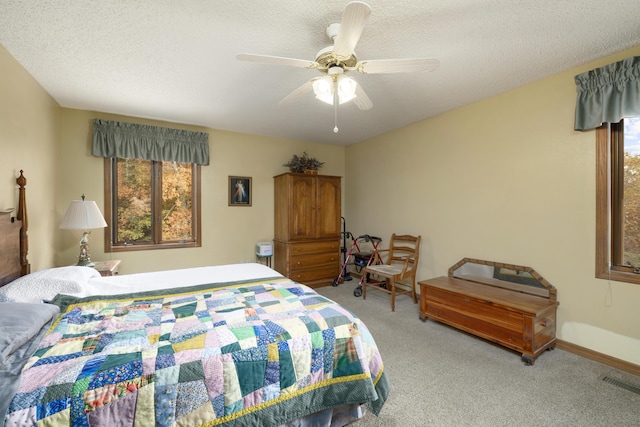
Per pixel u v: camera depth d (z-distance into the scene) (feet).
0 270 6.00
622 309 7.08
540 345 7.55
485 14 5.57
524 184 8.96
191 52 6.93
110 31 6.06
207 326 4.73
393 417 5.49
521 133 9.00
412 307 11.66
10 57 6.86
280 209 14.62
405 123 12.85
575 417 5.48
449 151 11.25
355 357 4.90
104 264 9.96
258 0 5.15
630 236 7.16
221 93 9.39
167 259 12.57
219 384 3.84
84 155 11.00
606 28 6.05
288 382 4.31
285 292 6.55
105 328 4.65
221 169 13.78
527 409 5.71
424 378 6.78
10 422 2.86
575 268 7.86
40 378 3.31
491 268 9.80
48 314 4.68
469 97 9.85
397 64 5.45
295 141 15.88
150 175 12.33
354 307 11.66
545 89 8.41
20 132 7.36
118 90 9.11
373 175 15.29
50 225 9.55
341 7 5.34
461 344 8.48
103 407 3.24
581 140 7.75
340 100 6.20
